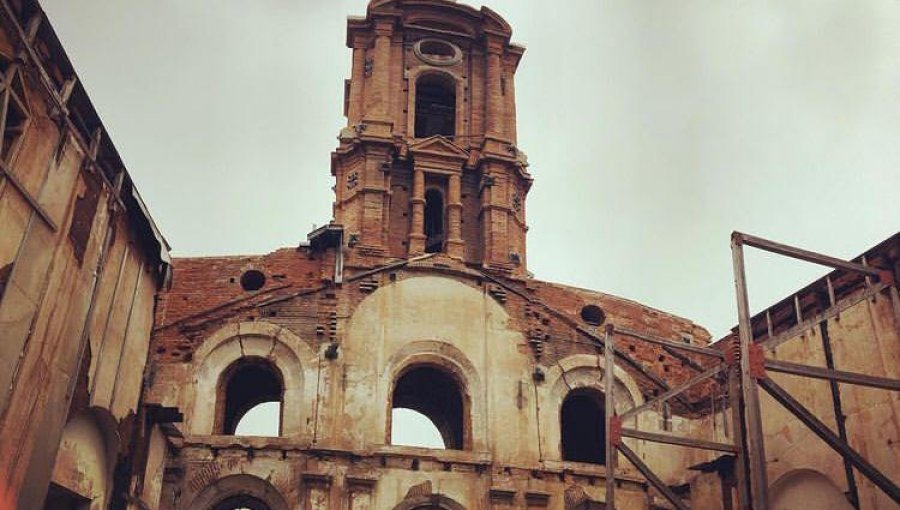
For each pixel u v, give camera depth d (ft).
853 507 76.54
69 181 54.65
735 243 65.41
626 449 77.66
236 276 95.96
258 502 86.99
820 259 66.59
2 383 47.85
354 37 122.93
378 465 88.99
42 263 51.62
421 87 126.21
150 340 72.59
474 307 99.40
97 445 63.62
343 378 92.27
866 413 76.48
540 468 92.48
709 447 78.07
